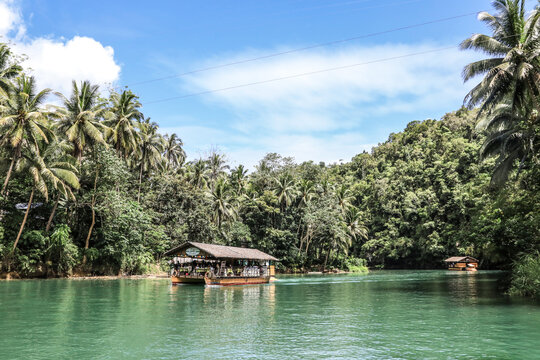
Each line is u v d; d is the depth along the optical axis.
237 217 72.19
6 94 34.94
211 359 10.79
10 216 38.59
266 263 45.38
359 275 64.44
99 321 16.38
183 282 36.62
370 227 108.94
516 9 24.34
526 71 22.61
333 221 75.44
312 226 75.38
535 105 24.09
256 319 17.38
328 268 79.38
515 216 29.11
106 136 45.00
